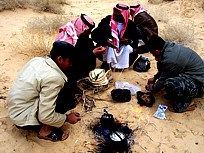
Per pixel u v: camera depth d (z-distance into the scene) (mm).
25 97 3473
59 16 7801
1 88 4707
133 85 4902
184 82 4117
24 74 3533
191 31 7090
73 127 3992
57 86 3398
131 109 4379
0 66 5289
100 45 5047
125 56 5148
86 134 3896
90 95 4617
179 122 4195
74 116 3752
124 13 4930
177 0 9336
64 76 3508
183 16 8508
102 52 4754
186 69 4211
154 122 4160
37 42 6117
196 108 4488
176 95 4180
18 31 6703
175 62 4109
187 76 4207
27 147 3664
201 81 4180
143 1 10344
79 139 3814
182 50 4145
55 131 3787
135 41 5246
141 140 3848
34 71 3457
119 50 5148
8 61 5457
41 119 3420
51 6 8516
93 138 3836
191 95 4207
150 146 3770
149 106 4438
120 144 3580
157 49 4188
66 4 9688
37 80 3393
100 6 9711
